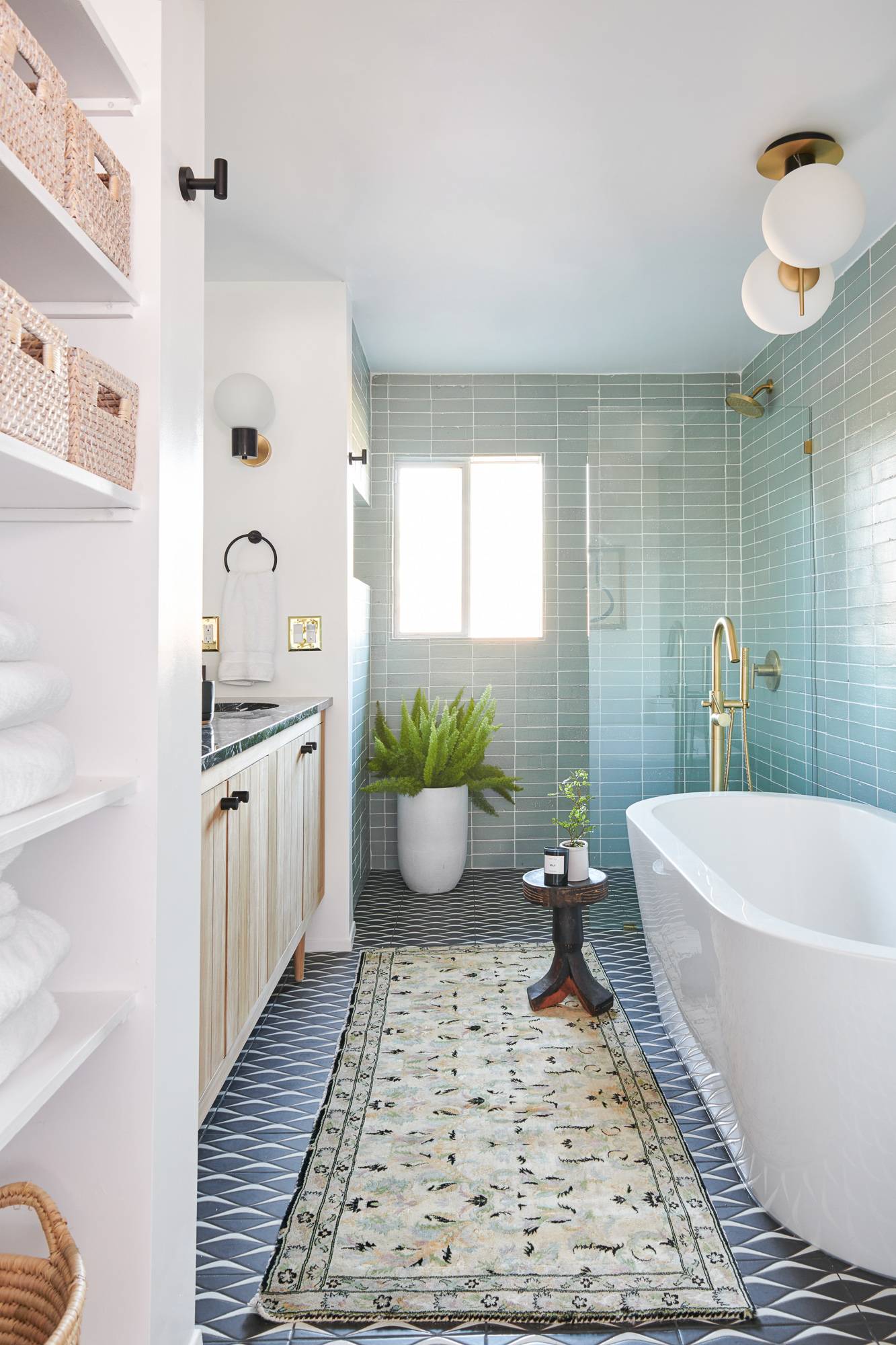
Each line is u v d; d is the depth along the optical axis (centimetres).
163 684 129
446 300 373
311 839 323
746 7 200
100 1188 125
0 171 88
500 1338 153
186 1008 143
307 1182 196
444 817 430
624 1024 280
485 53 215
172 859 135
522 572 469
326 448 359
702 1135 215
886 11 201
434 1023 282
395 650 467
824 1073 166
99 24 109
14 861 127
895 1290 163
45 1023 102
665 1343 151
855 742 327
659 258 333
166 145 131
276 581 361
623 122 245
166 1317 132
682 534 379
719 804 329
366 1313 157
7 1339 101
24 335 106
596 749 380
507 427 471
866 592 319
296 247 324
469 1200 189
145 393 127
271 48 212
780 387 407
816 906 314
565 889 292
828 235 227
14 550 127
